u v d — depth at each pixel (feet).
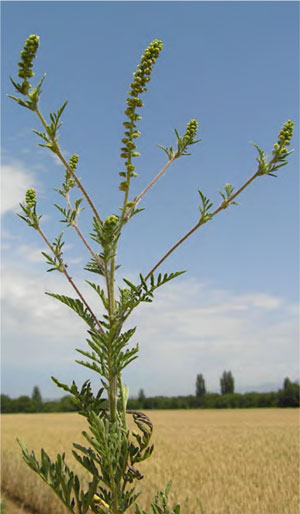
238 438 91.45
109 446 6.63
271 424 135.33
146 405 279.28
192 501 34.12
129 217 6.81
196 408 276.62
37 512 39.47
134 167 6.72
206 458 63.05
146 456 7.00
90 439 6.54
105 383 6.91
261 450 71.00
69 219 7.43
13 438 90.79
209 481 43.27
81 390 6.95
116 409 7.14
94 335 6.72
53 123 6.19
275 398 266.77
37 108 6.00
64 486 7.07
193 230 6.85
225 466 54.24
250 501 35.09
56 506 38.32
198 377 316.40
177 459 62.34
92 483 7.11
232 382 322.75
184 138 7.50
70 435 98.89
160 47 6.72
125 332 6.68
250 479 45.52
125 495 6.79
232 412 218.18
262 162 6.72
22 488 44.24
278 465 54.29
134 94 6.75
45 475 7.20
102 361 6.75
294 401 262.06
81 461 7.04
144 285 6.65
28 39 5.82
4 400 277.64
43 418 189.78
